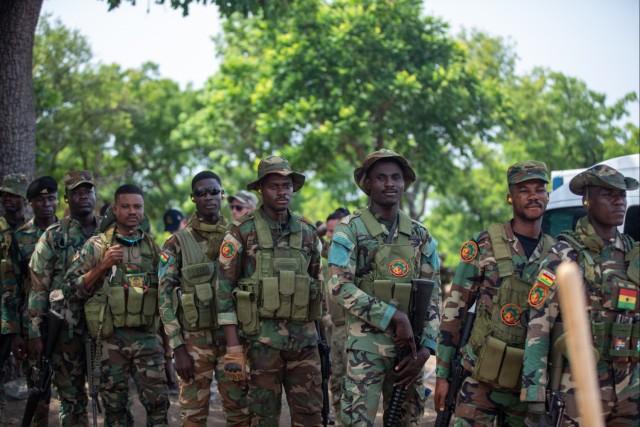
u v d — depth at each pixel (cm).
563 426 372
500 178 3231
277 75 2328
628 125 3203
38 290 559
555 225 688
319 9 2353
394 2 2330
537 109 3162
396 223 481
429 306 477
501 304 414
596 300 373
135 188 558
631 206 623
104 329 532
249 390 497
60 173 3338
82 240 570
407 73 2178
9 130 838
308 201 4219
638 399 374
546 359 379
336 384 657
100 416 709
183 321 539
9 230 634
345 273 465
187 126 3130
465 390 423
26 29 852
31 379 617
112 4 952
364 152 2450
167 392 550
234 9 1031
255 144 2870
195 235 556
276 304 488
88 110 3077
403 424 480
